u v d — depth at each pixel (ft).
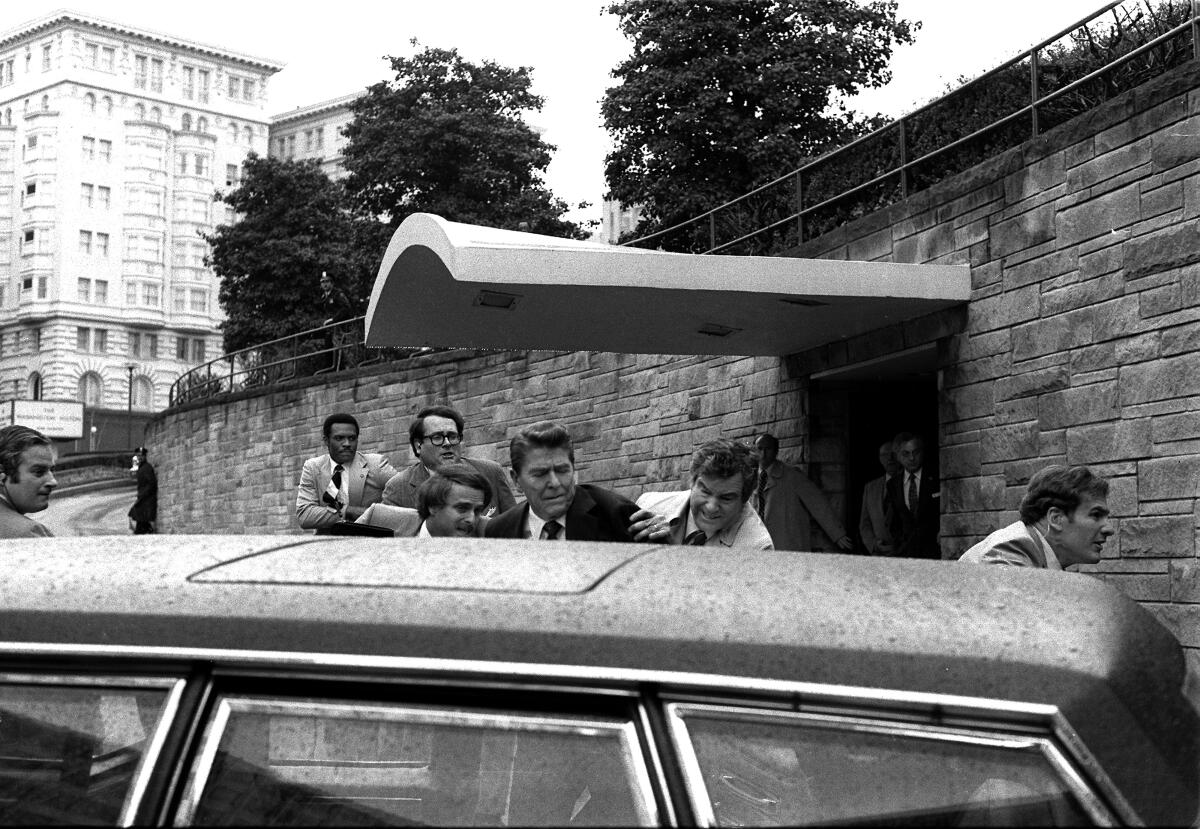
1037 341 29.68
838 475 39.40
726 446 17.44
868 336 36.11
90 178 339.77
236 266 132.36
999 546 15.66
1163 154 26.14
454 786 6.01
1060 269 29.04
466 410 65.62
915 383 39.99
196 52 364.99
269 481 90.33
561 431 16.63
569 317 34.73
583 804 5.88
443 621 6.16
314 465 27.04
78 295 336.08
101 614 6.50
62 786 6.32
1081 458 28.22
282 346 93.76
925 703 5.81
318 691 6.17
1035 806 5.65
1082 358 28.30
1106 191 27.68
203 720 6.21
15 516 19.63
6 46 358.43
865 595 6.35
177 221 351.87
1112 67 29.22
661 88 84.38
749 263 30.27
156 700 6.32
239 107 372.38
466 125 118.32
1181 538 25.46
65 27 342.03
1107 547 27.37
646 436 49.80
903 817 5.72
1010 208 30.71
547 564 6.75
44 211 335.67
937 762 5.77
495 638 6.08
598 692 5.95
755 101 86.79
